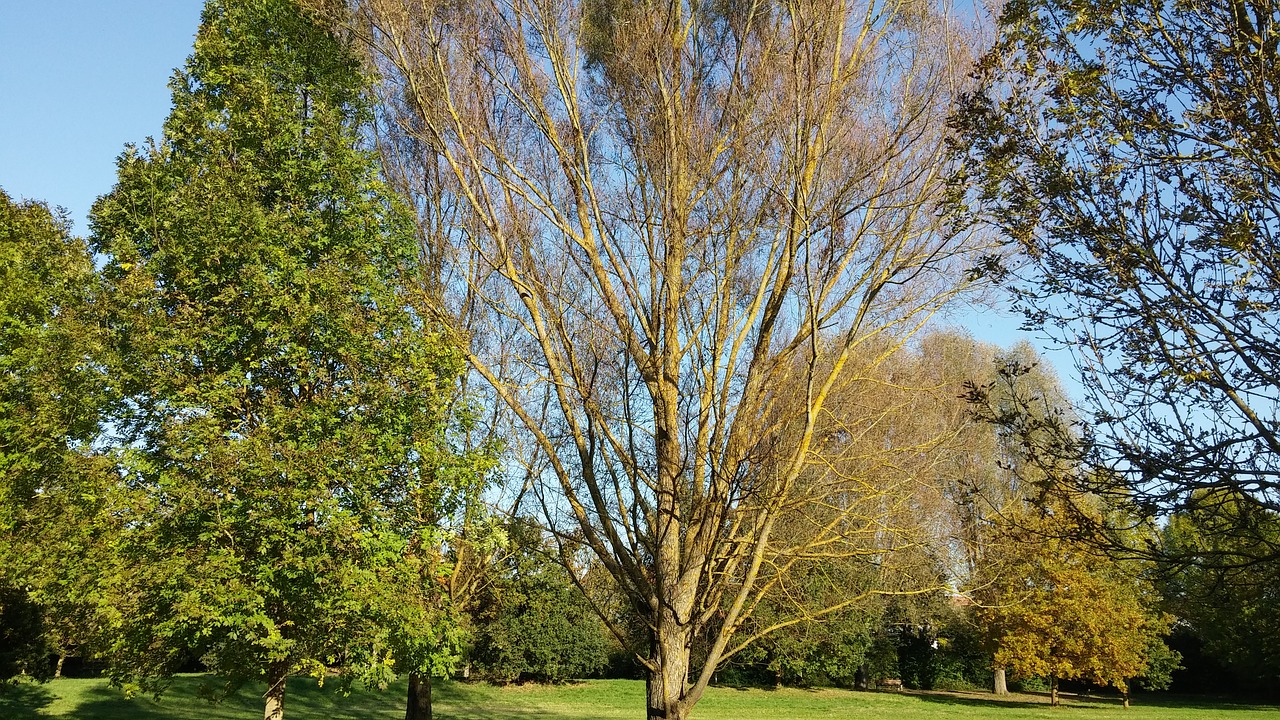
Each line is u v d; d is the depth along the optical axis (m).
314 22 9.79
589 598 8.55
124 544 7.71
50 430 8.63
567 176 8.98
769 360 8.54
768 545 8.36
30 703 17.30
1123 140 4.74
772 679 30.75
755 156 8.59
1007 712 24.28
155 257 8.70
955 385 8.25
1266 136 4.36
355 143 9.87
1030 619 24.22
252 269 8.30
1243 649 28.16
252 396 8.56
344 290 8.64
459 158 9.29
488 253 9.56
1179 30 4.73
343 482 8.10
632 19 8.86
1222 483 4.38
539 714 22.30
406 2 8.82
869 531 7.75
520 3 8.85
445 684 27.12
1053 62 5.20
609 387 8.88
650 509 8.54
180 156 9.27
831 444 8.24
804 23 8.00
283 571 7.66
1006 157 5.12
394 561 8.33
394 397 8.50
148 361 8.09
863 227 8.25
